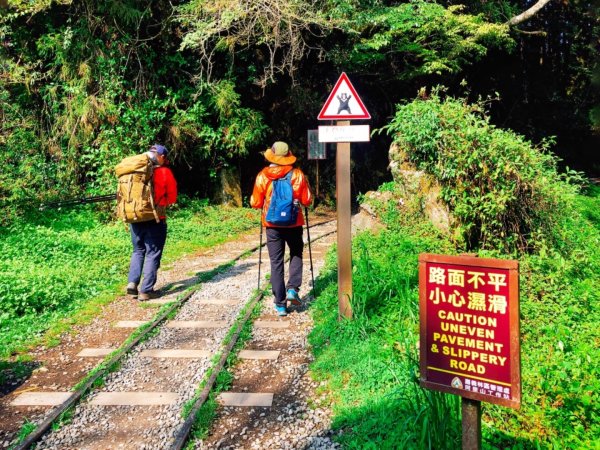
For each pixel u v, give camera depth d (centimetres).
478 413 237
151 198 661
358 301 529
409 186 840
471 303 230
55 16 1266
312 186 1784
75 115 1245
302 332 554
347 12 1203
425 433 313
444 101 864
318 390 421
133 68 1320
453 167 775
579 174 833
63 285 705
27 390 427
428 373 244
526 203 743
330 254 857
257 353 497
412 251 733
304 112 1689
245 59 1449
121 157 1258
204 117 1422
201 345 522
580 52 2295
